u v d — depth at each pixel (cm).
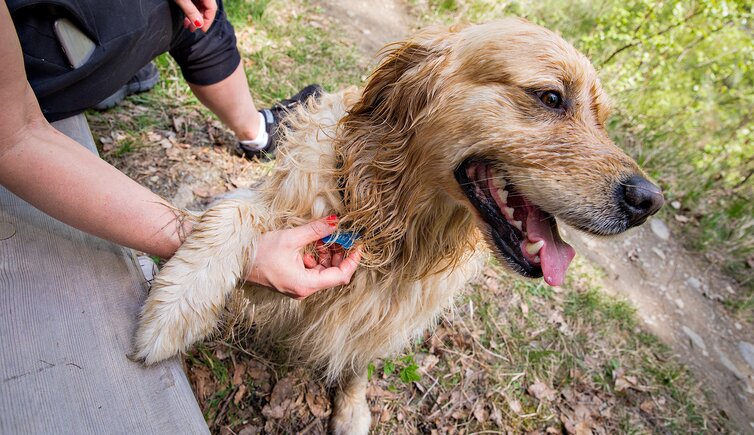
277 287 42
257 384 60
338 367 56
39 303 31
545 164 42
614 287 97
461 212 49
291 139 50
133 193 35
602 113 47
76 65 42
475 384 70
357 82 108
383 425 63
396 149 46
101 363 31
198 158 77
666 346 90
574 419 71
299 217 46
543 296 85
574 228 43
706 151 136
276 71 100
